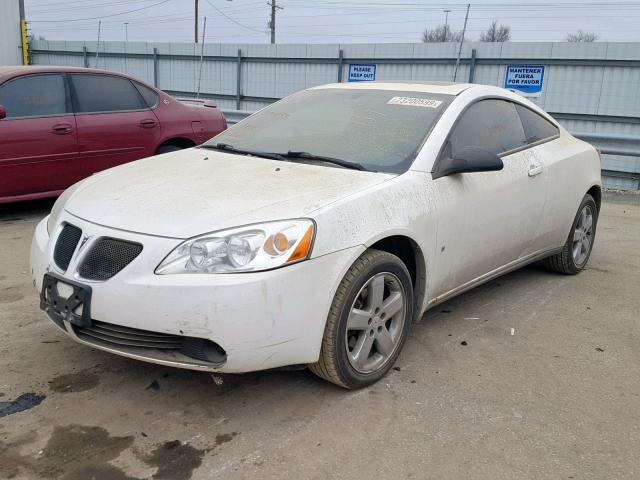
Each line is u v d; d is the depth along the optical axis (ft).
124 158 22.95
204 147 13.89
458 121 12.69
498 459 8.84
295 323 9.24
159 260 8.98
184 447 8.91
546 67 43.62
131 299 8.95
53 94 21.30
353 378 10.36
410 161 11.55
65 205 10.90
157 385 10.59
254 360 9.08
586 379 11.32
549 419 9.93
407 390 10.68
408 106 13.14
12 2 58.95
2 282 15.29
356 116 13.21
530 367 11.71
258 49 58.44
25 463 8.43
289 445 9.02
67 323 9.58
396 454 8.88
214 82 62.75
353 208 10.03
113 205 10.11
